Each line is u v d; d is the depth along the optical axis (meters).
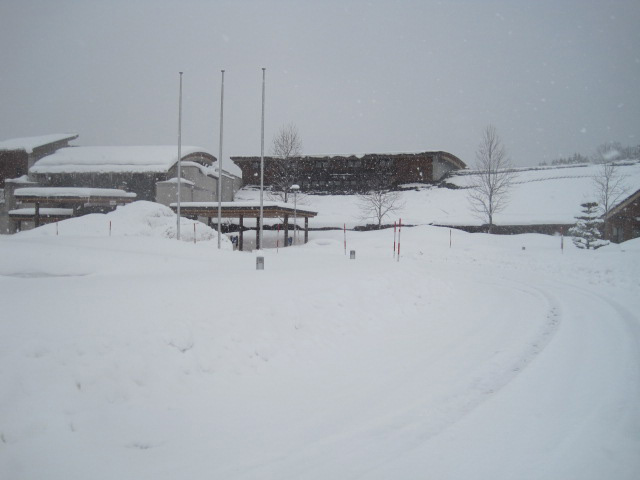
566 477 3.92
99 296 7.24
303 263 16.56
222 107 26.39
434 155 74.50
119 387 5.09
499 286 16.94
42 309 6.21
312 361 7.18
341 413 5.33
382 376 6.65
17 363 4.74
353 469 4.09
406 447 4.50
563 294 14.75
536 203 59.69
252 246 49.66
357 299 10.16
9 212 57.31
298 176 75.25
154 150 65.62
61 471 3.97
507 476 3.94
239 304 7.67
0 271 12.73
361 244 41.53
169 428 4.80
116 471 4.05
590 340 8.63
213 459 4.29
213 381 5.86
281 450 4.46
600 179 56.03
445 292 13.82
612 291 15.24
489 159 54.59
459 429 4.88
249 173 81.44
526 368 6.96
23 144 65.88
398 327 9.74
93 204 56.88
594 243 35.38
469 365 7.17
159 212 42.62
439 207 63.88
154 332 5.92
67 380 4.86
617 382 6.28
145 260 15.15
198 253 20.00
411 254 33.59
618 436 4.67
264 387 6.06
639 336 8.88
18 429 4.22
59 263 13.75
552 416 5.18
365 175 76.88
